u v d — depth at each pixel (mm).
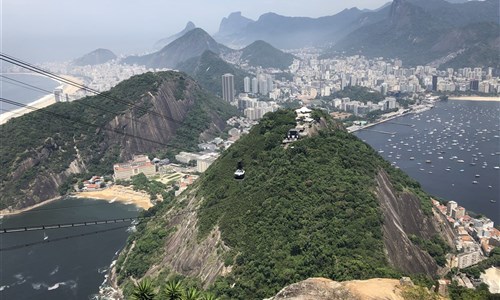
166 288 48219
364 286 44438
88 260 126500
